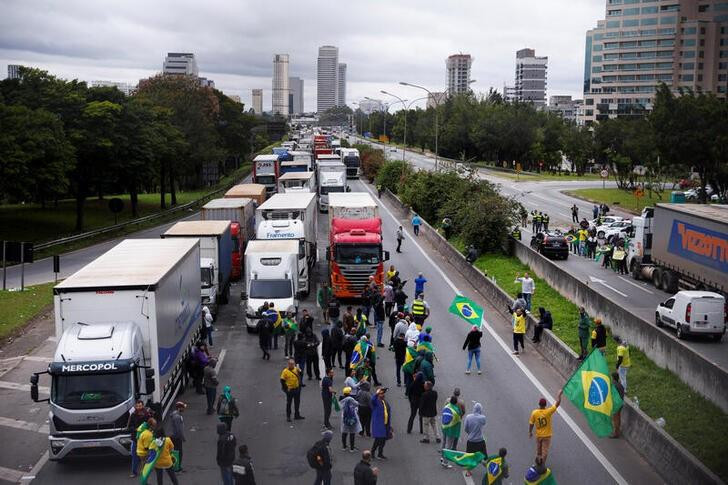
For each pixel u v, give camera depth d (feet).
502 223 165.48
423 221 202.49
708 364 72.33
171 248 85.15
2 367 89.15
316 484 53.31
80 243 184.75
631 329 93.15
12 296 123.75
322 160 276.82
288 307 104.22
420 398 66.18
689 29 634.43
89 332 62.18
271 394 78.89
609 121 411.34
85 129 213.66
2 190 172.04
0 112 178.50
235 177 409.08
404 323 81.61
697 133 246.27
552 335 89.71
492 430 67.26
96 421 59.72
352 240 122.11
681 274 128.57
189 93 356.38
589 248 177.58
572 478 57.06
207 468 60.18
